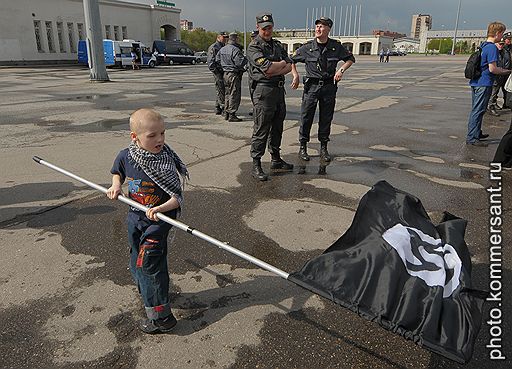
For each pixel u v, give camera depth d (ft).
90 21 65.36
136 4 171.94
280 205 14.99
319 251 11.78
